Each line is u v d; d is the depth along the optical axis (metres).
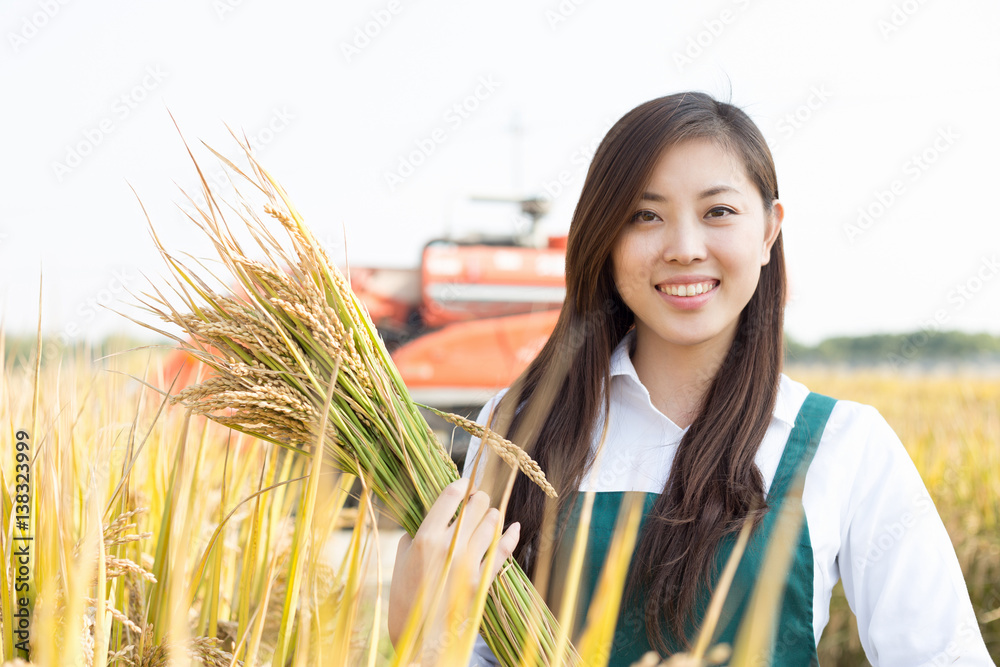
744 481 1.27
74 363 1.32
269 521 1.39
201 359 1.01
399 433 1.05
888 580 1.24
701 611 1.20
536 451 1.41
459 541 0.96
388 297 6.40
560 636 0.77
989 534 3.29
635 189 1.29
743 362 1.39
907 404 5.51
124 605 1.16
